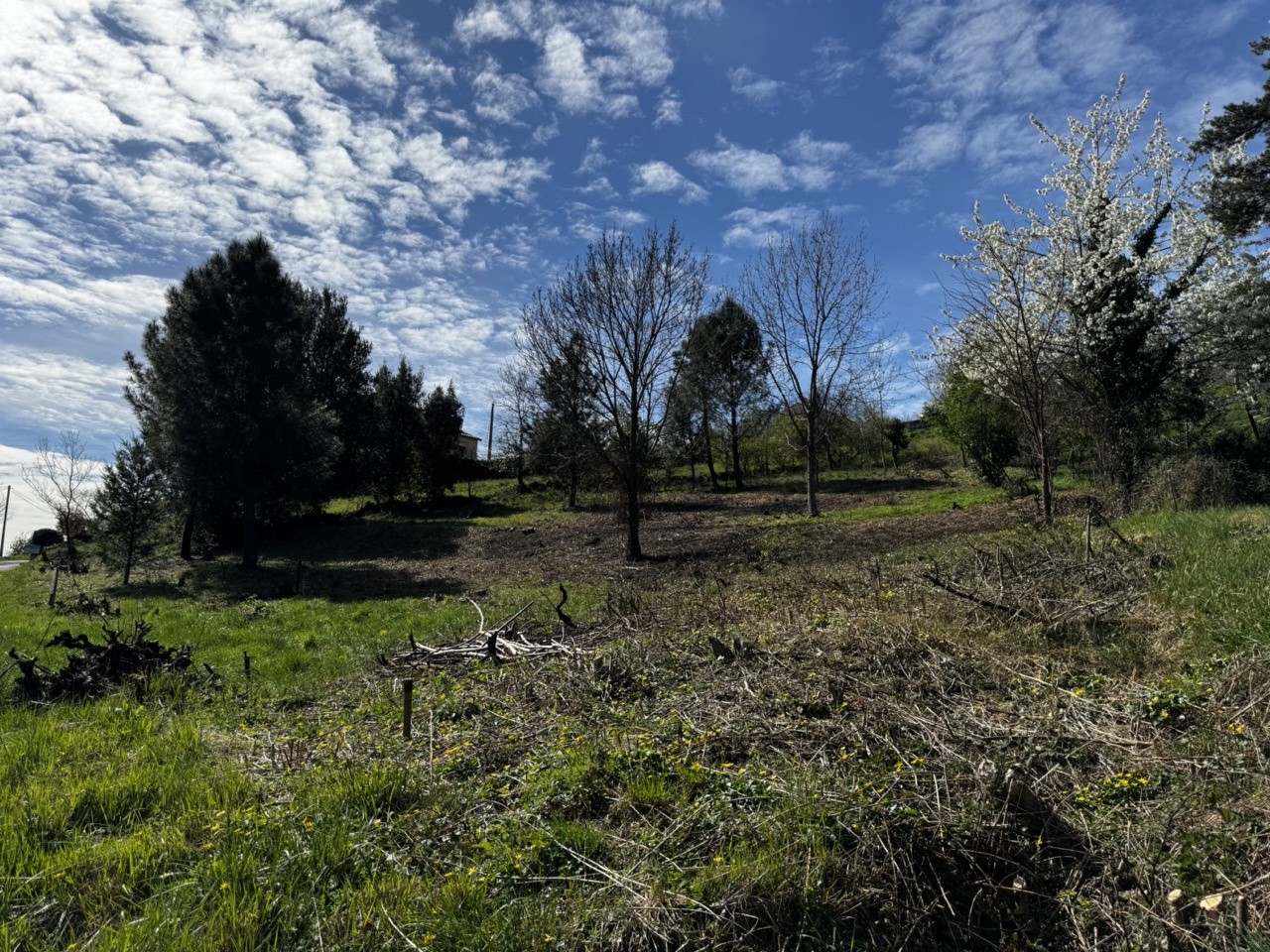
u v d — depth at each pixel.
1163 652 7.00
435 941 3.50
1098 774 4.89
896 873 3.94
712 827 4.40
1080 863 4.07
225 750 6.41
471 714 7.06
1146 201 19.14
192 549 34.38
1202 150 16.91
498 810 4.93
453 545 29.30
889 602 9.55
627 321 20.70
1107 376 18.28
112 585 25.12
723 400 39.56
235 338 28.59
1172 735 5.28
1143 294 18.56
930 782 4.71
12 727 7.18
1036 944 3.67
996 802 4.44
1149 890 3.81
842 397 30.67
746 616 9.53
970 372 21.36
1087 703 5.88
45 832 4.75
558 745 5.71
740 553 20.14
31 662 8.43
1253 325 18.36
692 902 3.68
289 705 8.35
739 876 3.87
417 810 4.85
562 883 4.04
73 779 5.58
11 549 51.88
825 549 18.73
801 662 7.10
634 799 4.80
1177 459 14.98
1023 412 17.83
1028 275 19.23
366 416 43.16
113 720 7.23
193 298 28.58
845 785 4.68
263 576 25.66
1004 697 6.24
